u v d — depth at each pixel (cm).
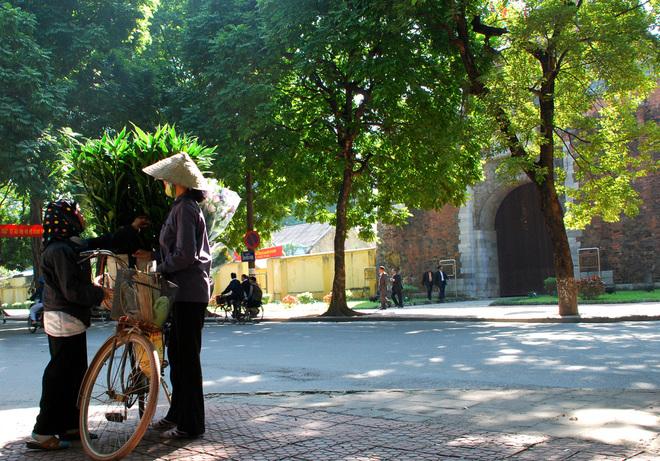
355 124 2203
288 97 2216
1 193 3136
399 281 2897
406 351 1141
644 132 1823
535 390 646
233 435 462
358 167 2488
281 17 2006
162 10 3059
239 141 2125
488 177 3397
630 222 2839
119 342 451
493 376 827
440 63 2067
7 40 2142
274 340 1469
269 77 2112
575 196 2014
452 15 1720
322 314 2323
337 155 2250
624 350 1024
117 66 2623
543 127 1795
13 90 2108
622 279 2847
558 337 1249
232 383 847
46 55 2225
